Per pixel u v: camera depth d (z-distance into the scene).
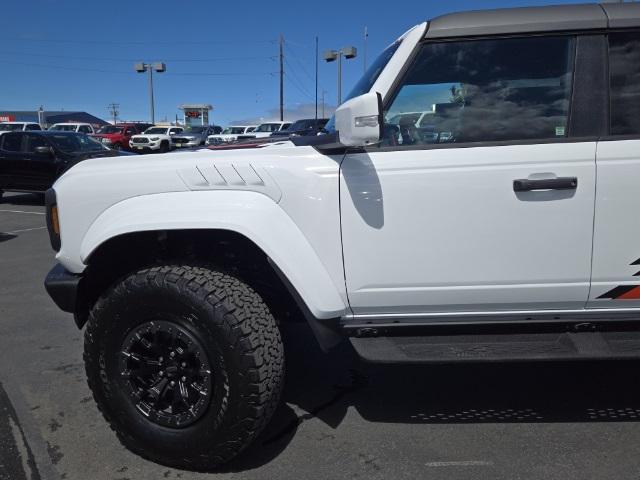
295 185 2.47
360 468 2.58
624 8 2.53
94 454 2.74
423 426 2.95
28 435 2.93
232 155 2.57
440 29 2.56
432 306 2.58
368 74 3.00
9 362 3.92
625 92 2.49
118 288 2.50
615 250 2.44
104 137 31.47
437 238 2.47
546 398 3.23
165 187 2.54
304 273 2.45
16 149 12.23
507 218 2.44
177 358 2.51
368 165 2.46
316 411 3.15
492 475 2.49
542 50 2.53
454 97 2.57
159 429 2.54
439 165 2.44
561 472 2.51
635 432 2.83
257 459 2.67
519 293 2.51
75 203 2.61
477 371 3.61
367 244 2.49
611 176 2.40
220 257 2.78
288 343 3.85
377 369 3.69
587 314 2.57
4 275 6.38
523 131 2.53
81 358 3.99
